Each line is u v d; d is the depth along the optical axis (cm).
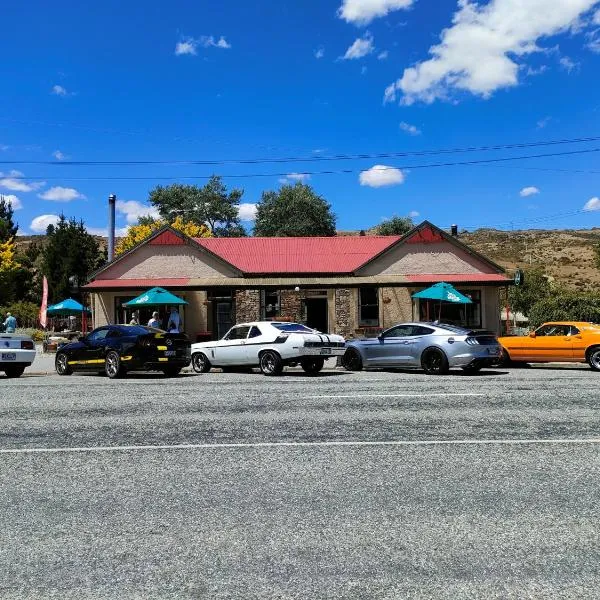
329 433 827
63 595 375
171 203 6706
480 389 1266
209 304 2812
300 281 2806
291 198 6012
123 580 393
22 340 1784
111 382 1558
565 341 1830
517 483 587
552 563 412
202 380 1584
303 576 396
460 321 2820
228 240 3297
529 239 10144
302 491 571
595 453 698
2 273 4662
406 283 2772
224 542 452
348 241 3259
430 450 723
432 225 2883
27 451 742
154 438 809
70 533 473
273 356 1708
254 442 777
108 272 2867
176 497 557
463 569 404
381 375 1656
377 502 537
